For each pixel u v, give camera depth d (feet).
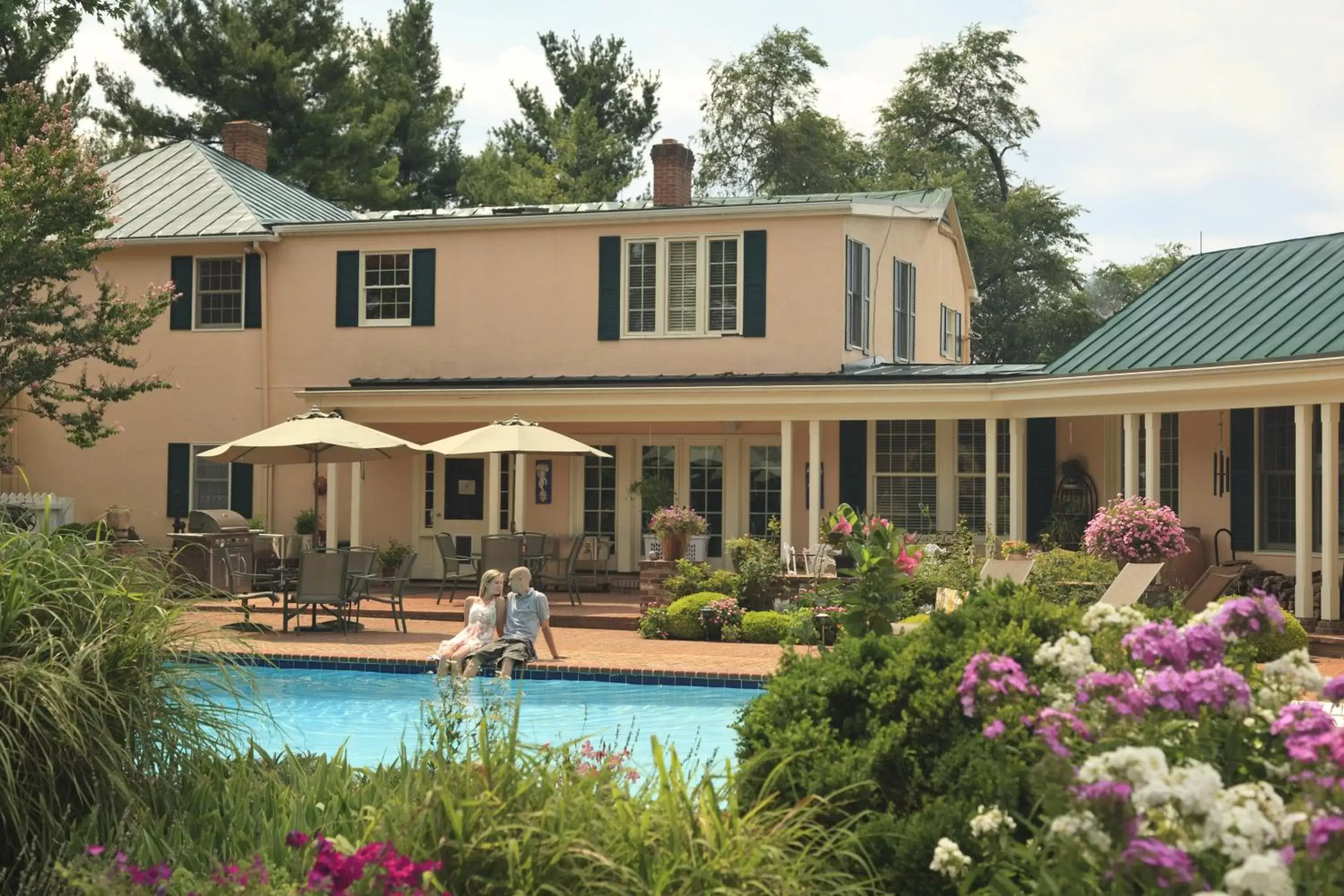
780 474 79.61
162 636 22.97
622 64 169.68
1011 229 150.41
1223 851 12.46
